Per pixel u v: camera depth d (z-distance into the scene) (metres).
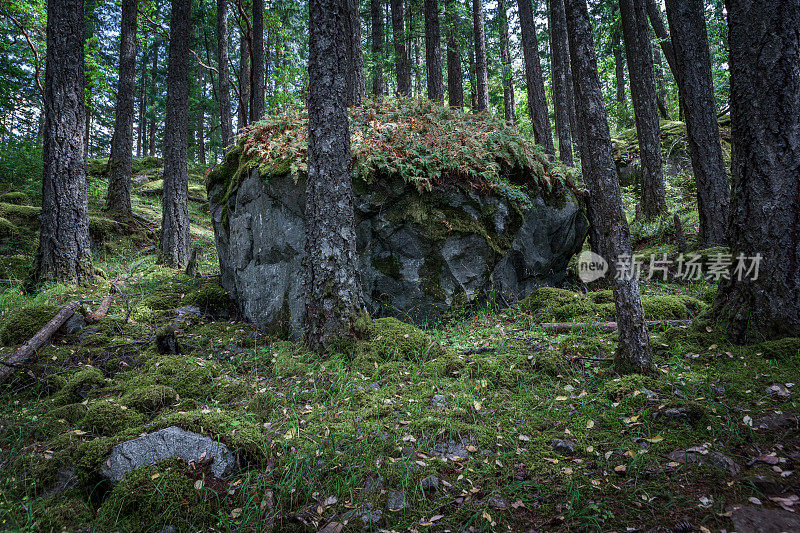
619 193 4.03
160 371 4.67
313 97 4.99
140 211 13.23
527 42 13.09
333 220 5.00
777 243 4.45
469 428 3.40
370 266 6.18
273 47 18.78
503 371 4.38
